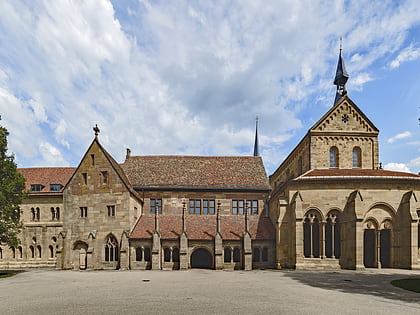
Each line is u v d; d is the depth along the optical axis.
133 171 43.38
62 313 13.24
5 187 31.66
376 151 40.34
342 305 14.18
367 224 30.86
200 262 42.09
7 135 33.44
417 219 29.44
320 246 31.34
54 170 49.62
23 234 44.09
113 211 36.22
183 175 42.72
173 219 38.84
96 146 38.12
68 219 37.12
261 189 40.84
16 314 13.26
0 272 32.91
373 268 30.59
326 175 33.19
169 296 16.61
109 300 15.72
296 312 12.93
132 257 34.78
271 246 35.66
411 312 12.89
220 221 38.56
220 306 14.07
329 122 40.72
